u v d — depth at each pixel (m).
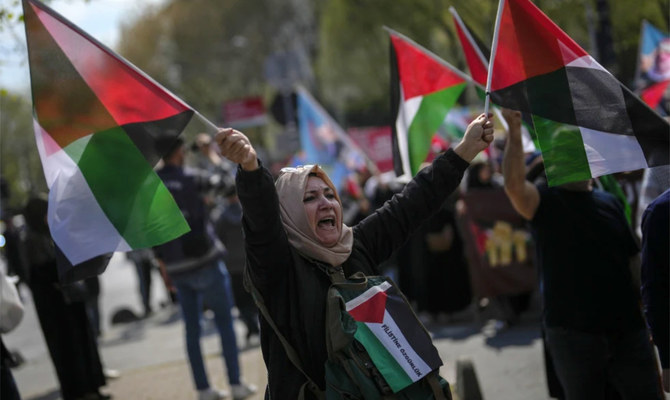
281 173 3.70
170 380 8.91
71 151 3.88
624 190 6.66
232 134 3.31
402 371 3.37
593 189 5.03
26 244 7.94
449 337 10.20
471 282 10.45
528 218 4.97
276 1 51.09
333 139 14.27
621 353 4.82
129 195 3.87
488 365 8.43
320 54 42.00
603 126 4.18
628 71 19.34
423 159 5.77
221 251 7.82
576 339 4.79
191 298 7.71
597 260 4.80
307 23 49.47
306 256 3.55
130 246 3.84
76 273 3.82
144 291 15.47
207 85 54.59
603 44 15.02
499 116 5.30
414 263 11.33
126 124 3.88
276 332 3.46
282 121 34.56
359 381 3.32
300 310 3.46
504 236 10.27
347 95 45.19
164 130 3.86
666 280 3.90
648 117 4.12
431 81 5.80
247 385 7.82
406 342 3.43
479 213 10.38
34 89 3.87
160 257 7.80
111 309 18.50
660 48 10.08
